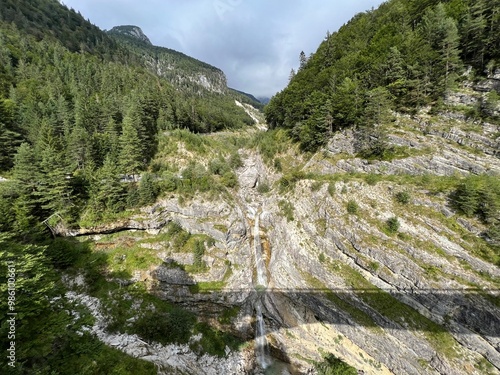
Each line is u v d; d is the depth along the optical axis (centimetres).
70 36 15950
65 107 7462
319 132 6306
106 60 15850
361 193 3925
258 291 4528
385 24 7544
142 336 3428
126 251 4428
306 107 7012
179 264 4347
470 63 4788
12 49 10888
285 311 4050
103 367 2747
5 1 14700
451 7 5491
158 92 11462
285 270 4222
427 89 4884
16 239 3709
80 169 5666
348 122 5825
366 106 5388
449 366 2480
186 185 5250
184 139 8131
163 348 3388
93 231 4453
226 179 6738
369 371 3108
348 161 5288
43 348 1681
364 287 3262
